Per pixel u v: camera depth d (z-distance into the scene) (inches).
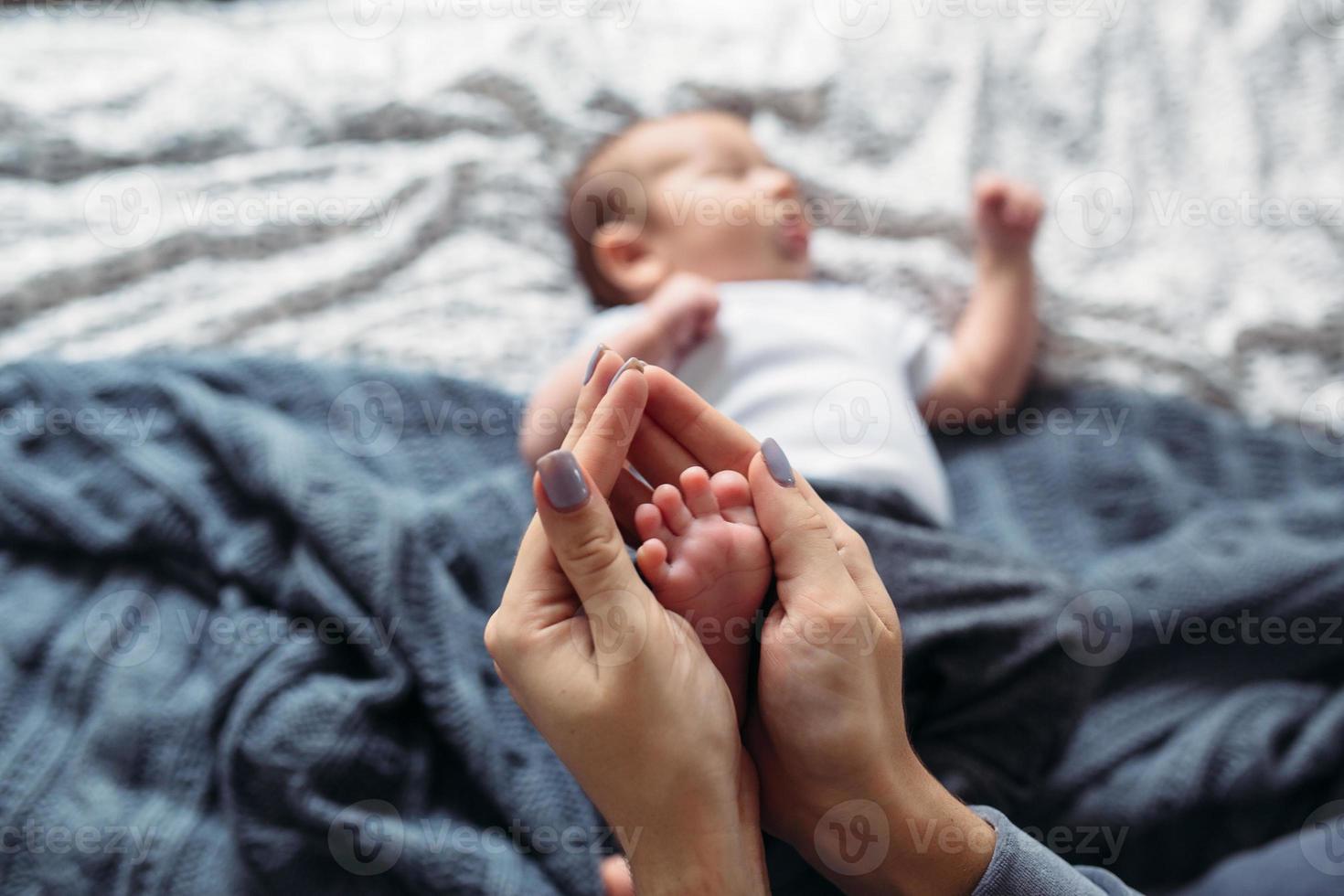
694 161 43.4
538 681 20.5
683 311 37.1
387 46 49.2
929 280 44.4
